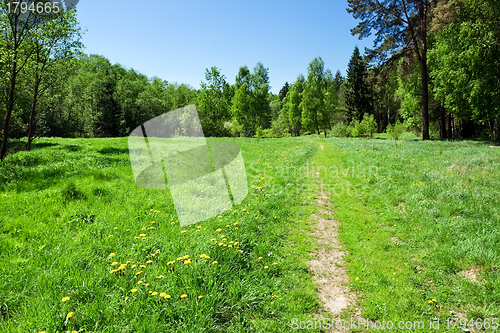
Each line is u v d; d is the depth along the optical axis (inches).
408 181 350.9
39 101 876.6
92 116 1716.3
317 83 2042.3
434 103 1197.7
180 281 132.2
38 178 308.3
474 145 701.3
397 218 251.1
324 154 708.7
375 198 310.8
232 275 144.9
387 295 147.2
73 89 1651.1
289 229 227.6
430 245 199.2
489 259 164.7
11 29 495.5
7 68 505.0
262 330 116.3
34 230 177.8
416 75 1200.8
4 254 147.9
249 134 2298.2
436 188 304.3
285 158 558.6
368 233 227.1
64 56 632.4
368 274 167.6
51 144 843.4
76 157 494.3
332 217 264.7
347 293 150.7
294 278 157.8
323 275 167.0
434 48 997.2
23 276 128.2
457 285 153.0
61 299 113.5
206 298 121.6
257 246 184.2
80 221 199.2
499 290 142.2
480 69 740.0
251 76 2191.2
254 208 249.3
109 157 495.2
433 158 505.7
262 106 2197.3
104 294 119.6
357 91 2326.5
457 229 211.5
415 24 1002.7
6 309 110.0
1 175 306.7
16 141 855.1
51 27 560.4
